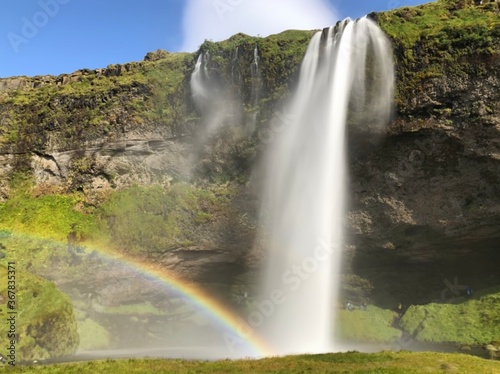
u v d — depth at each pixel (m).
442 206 44.47
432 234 45.59
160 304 52.44
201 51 55.28
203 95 54.06
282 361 29.69
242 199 52.19
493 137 40.56
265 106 50.03
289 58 49.72
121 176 59.31
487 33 40.81
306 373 25.78
